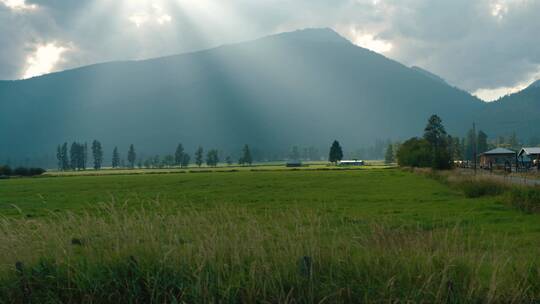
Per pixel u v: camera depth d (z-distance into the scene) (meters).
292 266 7.61
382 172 86.31
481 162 112.31
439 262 7.81
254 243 8.25
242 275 7.30
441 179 48.66
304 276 7.27
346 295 7.08
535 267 7.78
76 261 8.03
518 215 20.58
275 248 8.30
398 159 109.31
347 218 16.33
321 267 7.72
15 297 7.60
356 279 7.39
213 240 8.38
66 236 9.14
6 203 34.25
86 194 44.44
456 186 37.44
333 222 14.19
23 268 7.77
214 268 7.61
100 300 7.41
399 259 7.86
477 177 36.00
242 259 7.92
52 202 34.94
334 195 36.19
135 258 7.83
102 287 7.45
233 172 105.44
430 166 77.06
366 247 8.44
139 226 9.39
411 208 24.94
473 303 6.84
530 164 87.50
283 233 9.01
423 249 8.32
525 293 6.96
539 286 7.25
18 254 8.46
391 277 7.32
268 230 9.89
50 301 7.38
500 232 15.02
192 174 97.75
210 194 39.94
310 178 67.38
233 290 7.16
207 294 7.02
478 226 16.59
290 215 11.20
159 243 8.44
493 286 6.86
